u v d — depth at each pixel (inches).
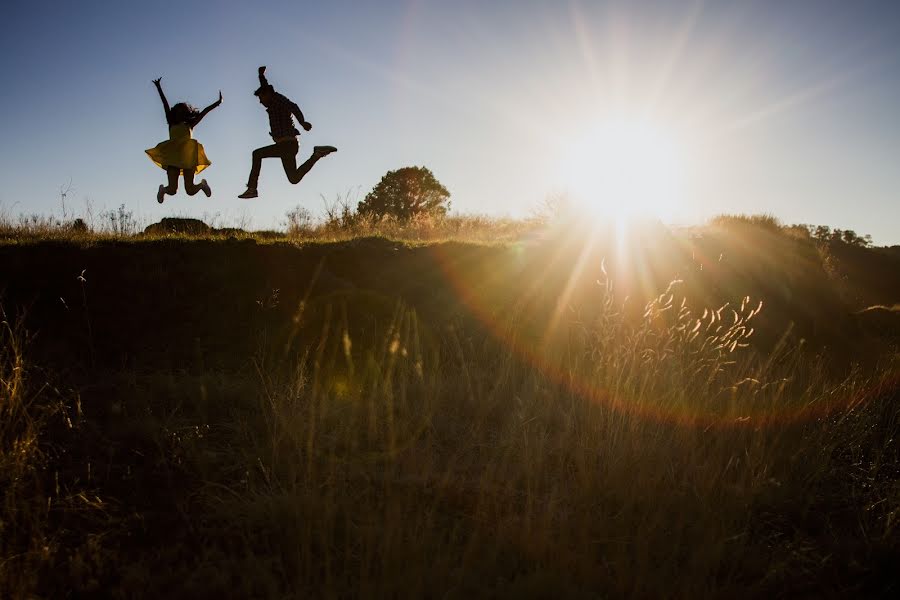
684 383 218.1
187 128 328.5
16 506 136.9
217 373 233.6
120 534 137.2
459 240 416.5
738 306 394.0
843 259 908.6
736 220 572.1
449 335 282.5
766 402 218.5
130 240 308.2
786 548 148.3
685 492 165.8
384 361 250.2
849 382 258.1
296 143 305.3
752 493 166.1
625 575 128.9
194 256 299.6
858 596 133.4
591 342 247.1
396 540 131.2
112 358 236.2
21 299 246.7
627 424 193.2
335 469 165.6
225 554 132.2
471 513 154.8
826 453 196.1
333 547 135.2
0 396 166.6
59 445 168.9
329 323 274.8
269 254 311.7
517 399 214.2
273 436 174.7
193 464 166.9
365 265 327.0
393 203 1243.8
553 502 153.2
